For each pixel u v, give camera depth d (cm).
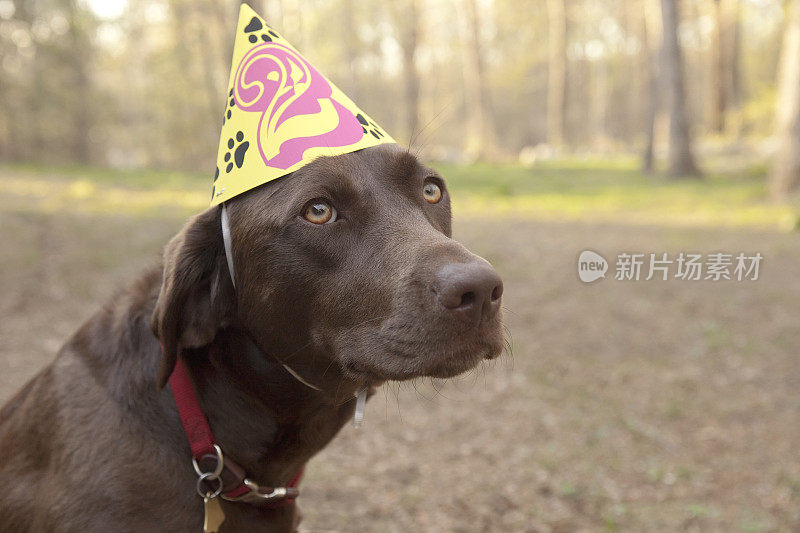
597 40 6312
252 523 221
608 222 1320
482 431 502
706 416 540
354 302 192
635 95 6681
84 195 1425
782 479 445
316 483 416
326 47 5731
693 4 5006
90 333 223
